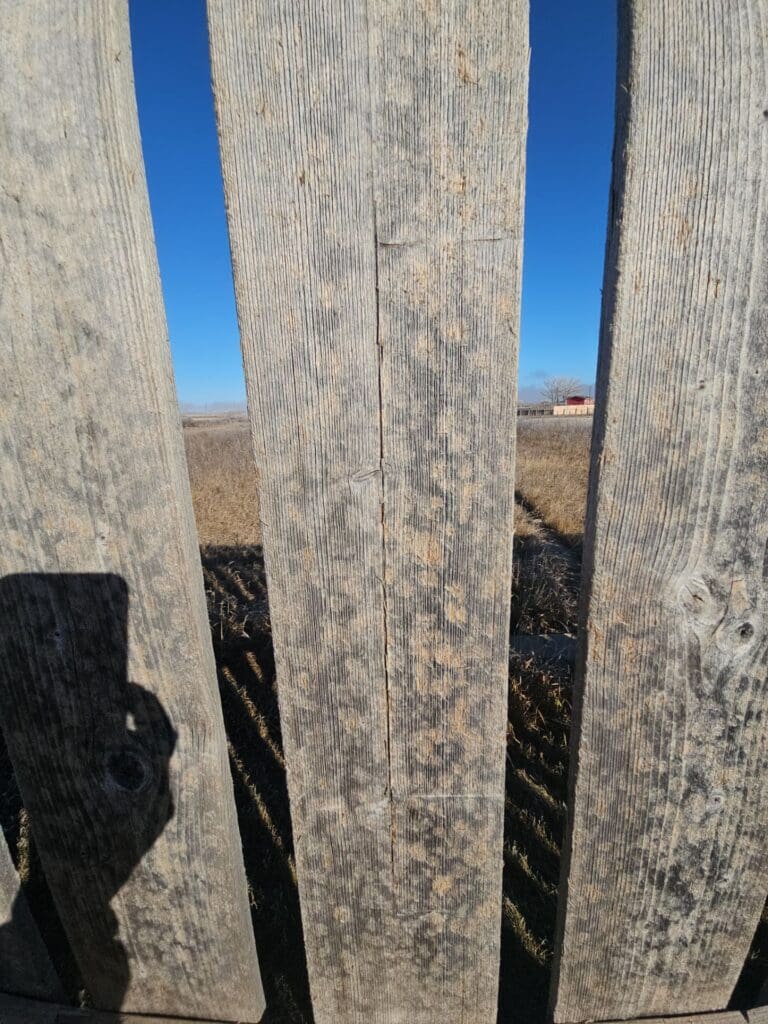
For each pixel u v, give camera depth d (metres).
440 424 0.85
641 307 0.79
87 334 0.84
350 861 1.08
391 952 1.14
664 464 0.84
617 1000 1.16
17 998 1.18
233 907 1.12
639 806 1.01
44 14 0.75
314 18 0.73
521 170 0.75
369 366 0.83
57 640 0.97
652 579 0.89
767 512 0.85
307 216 0.79
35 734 1.03
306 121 0.76
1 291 0.82
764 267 0.77
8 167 0.79
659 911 1.08
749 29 0.71
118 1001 1.23
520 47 0.72
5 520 0.91
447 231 0.78
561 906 1.10
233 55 0.75
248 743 2.65
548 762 2.47
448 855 1.06
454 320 0.81
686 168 0.75
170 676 0.99
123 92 0.76
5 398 0.86
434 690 0.96
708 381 0.81
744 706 0.95
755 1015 1.13
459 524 0.88
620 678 0.94
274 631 0.95
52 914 1.80
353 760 1.01
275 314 0.82
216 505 7.36
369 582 0.92
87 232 0.80
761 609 0.90
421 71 0.74
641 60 0.72
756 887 1.05
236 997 1.21
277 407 0.85
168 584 0.94
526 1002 1.48
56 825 1.08
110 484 0.89
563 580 4.37
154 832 1.08
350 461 0.87
